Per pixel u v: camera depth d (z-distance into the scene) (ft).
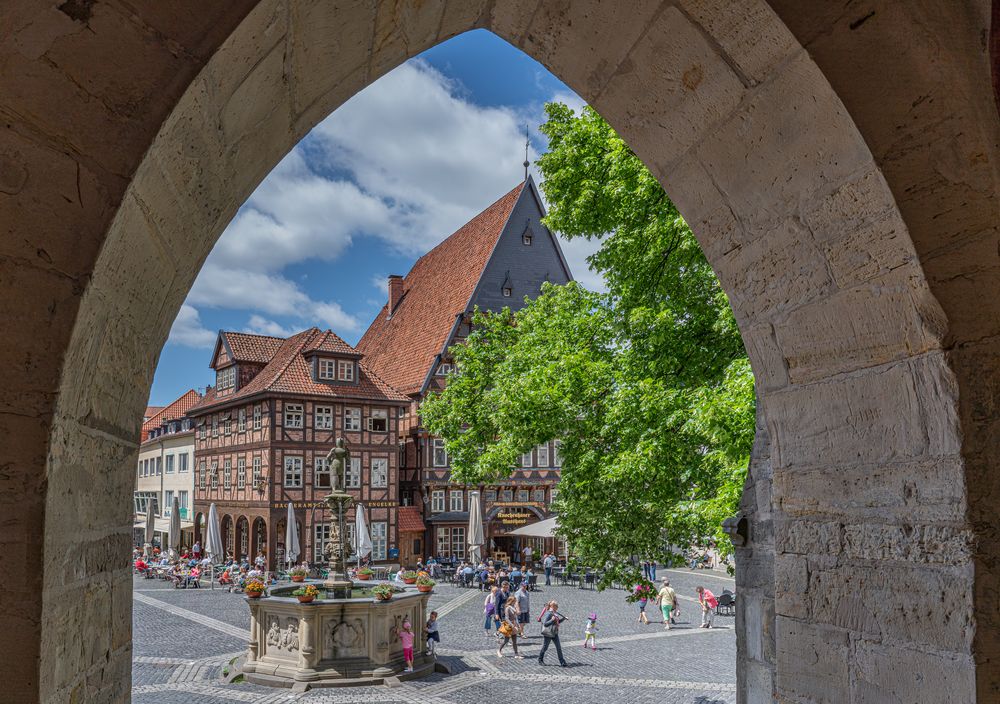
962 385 6.31
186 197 5.37
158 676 52.49
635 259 34.04
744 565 12.57
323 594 57.98
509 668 54.85
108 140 4.34
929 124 6.47
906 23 6.42
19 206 4.18
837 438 7.48
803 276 7.55
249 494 124.16
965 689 6.12
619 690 48.24
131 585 5.79
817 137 6.79
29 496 4.13
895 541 6.82
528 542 134.62
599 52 7.60
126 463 5.63
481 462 41.34
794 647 7.93
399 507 127.44
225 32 4.55
